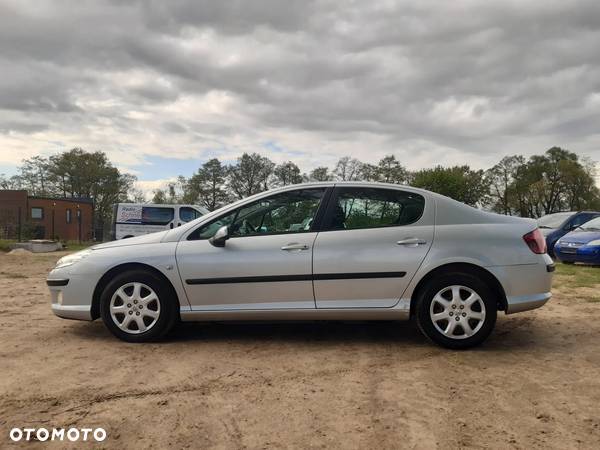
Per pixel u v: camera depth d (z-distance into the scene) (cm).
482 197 6431
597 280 1013
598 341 516
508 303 470
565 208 6309
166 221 2192
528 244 479
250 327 568
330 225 494
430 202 495
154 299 495
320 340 512
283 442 286
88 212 5397
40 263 1445
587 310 689
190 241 504
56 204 4912
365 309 477
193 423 310
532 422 314
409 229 485
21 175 5812
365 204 500
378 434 296
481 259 470
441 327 475
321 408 334
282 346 488
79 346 483
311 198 508
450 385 379
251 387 373
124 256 502
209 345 491
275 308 484
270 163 6125
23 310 670
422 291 474
